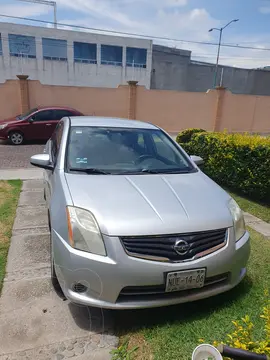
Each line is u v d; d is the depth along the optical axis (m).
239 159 5.43
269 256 3.21
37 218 4.00
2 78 27.64
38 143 10.89
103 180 2.57
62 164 2.79
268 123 18.78
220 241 2.19
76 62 29.72
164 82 35.66
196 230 2.11
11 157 8.37
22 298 2.37
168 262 1.98
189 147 7.04
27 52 27.84
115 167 2.88
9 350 1.89
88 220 2.06
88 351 1.92
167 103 15.95
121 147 3.15
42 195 5.03
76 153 2.94
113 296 1.98
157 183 2.63
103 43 30.19
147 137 3.41
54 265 2.29
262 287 2.64
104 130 3.32
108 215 2.07
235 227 2.33
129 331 2.10
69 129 3.24
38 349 1.91
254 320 2.21
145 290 2.02
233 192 5.77
